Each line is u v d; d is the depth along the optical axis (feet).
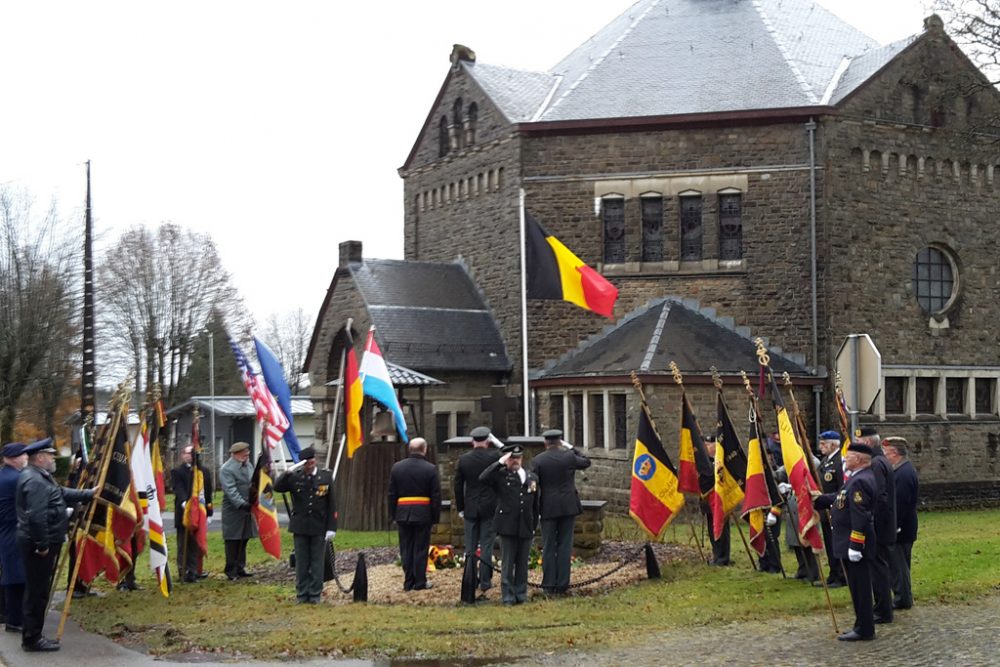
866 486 37.68
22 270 145.07
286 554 68.08
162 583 51.62
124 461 48.83
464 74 116.47
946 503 104.06
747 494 52.54
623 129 104.32
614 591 49.88
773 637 38.81
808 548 49.70
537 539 59.36
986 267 107.76
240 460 58.34
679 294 102.73
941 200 105.19
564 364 103.86
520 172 106.93
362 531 81.15
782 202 100.37
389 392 69.15
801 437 49.32
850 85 102.37
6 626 45.27
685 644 38.04
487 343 108.88
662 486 55.31
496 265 111.04
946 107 104.78
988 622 40.42
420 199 125.18
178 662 37.58
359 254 112.47
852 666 33.91
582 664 35.40
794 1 119.65
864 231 100.78
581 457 50.60
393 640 39.27
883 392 101.86
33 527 40.16
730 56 108.58
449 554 57.11
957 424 105.50
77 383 164.04
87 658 38.83
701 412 92.12
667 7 117.80
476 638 39.55
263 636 40.96
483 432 49.78
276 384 65.87
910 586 44.52
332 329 113.39
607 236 105.60
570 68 119.65
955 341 105.60
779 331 99.81
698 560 58.70
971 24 95.20
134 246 208.85
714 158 102.32
